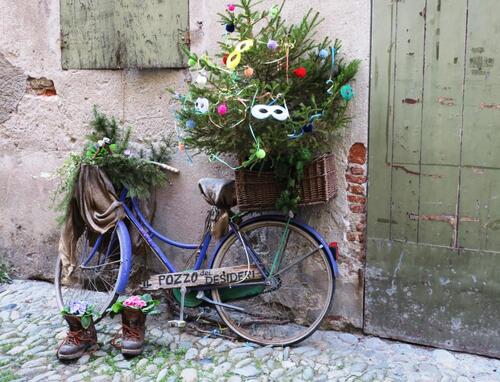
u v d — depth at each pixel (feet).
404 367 10.90
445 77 10.78
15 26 14.85
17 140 15.37
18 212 15.67
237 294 12.16
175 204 13.82
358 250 12.11
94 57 14.05
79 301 12.87
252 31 11.76
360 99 11.58
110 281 13.66
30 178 15.37
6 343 12.21
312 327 11.76
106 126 13.52
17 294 14.78
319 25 11.73
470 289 11.14
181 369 10.94
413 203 11.40
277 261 12.22
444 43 10.69
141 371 10.93
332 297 11.71
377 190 11.68
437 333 11.55
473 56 10.51
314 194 11.22
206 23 12.78
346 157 11.91
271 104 10.57
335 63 11.41
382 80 11.31
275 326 12.69
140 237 13.33
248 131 10.70
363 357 11.32
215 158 11.58
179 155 13.61
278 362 11.16
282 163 11.04
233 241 12.30
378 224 11.78
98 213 12.83
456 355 11.32
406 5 10.91
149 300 11.55
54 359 11.50
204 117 10.72
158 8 13.12
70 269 13.19
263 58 10.88
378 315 12.08
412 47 10.96
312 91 11.26
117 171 12.92
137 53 13.46
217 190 11.82
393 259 11.75
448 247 11.21
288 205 11.30
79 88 14.42
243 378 10.57
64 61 14.47
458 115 10.78
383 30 11.16
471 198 10.89
